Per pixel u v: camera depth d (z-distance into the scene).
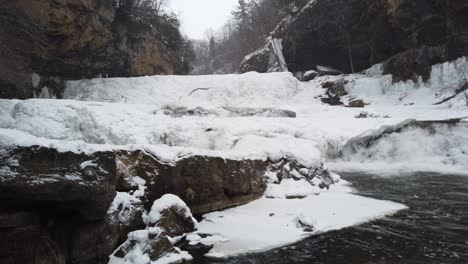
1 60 13.08
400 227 5.75
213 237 5.26
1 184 3.29
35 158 3.54
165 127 10.55
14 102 9.80
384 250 4.80
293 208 6.86
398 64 23.09
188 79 22.20
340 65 29.33
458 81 19.53
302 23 29.70
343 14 26.97
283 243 5.08
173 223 5.10
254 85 23.14
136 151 5.47
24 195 3.46
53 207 3.94
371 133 12.78
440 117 14.04
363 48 27.02
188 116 13.50
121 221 4.59
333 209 6.79
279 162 8.50
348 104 21.97
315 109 18.80
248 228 5.67
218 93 21.77
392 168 11.48
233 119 12.85
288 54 31.31
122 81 20.64
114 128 9.90
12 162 3.39
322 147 12.67
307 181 8.49
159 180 5.63
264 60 32.97
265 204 7.16
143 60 23.38
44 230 3.83
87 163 3.92
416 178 9.93
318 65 30.17
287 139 10.05
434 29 21.69
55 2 16.42
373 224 5.91
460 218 6.20
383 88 23.30
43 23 15.91
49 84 18.06
